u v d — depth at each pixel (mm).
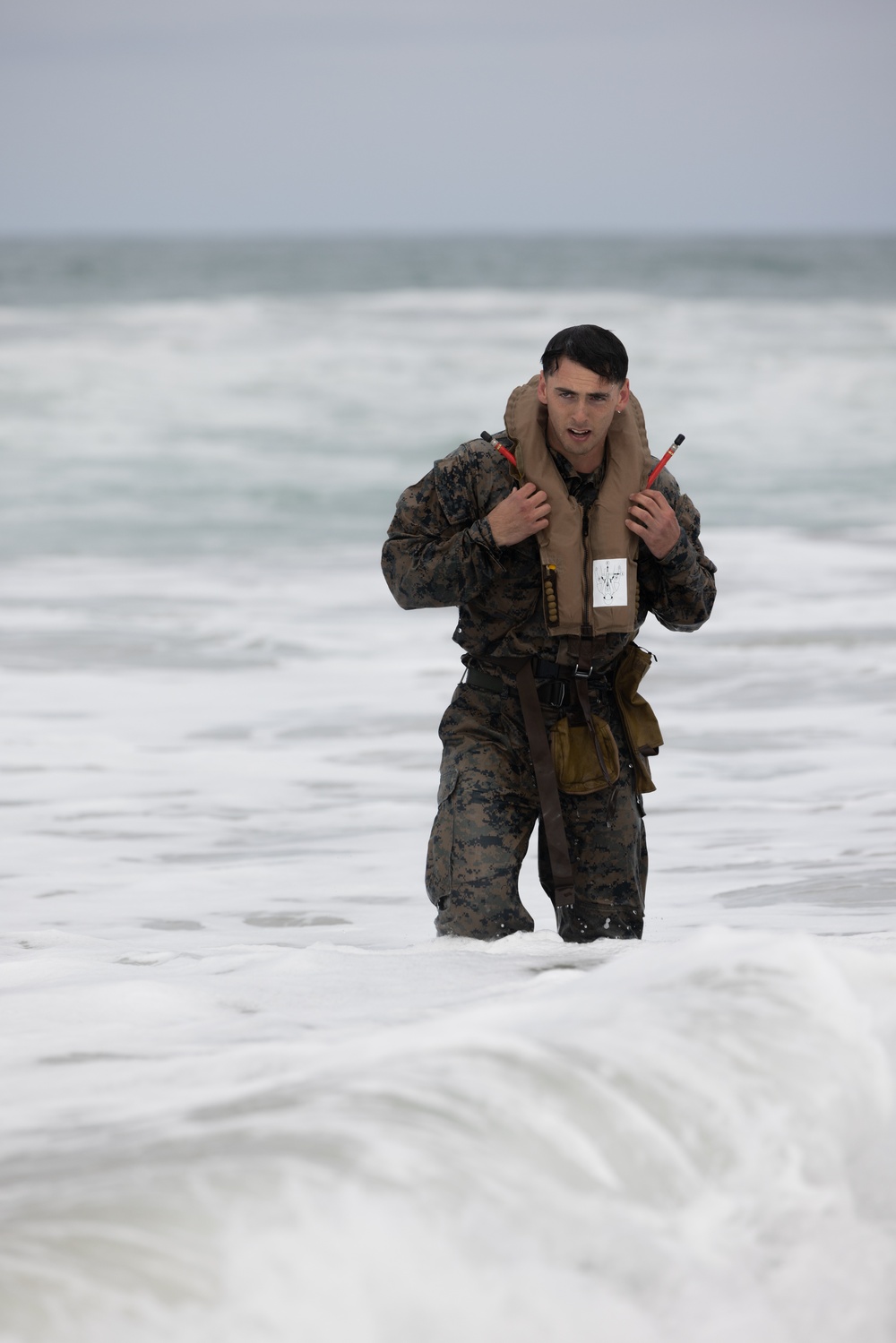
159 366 69250
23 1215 2580
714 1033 3549
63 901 12062
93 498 43719
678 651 24062
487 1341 2598
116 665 23219
